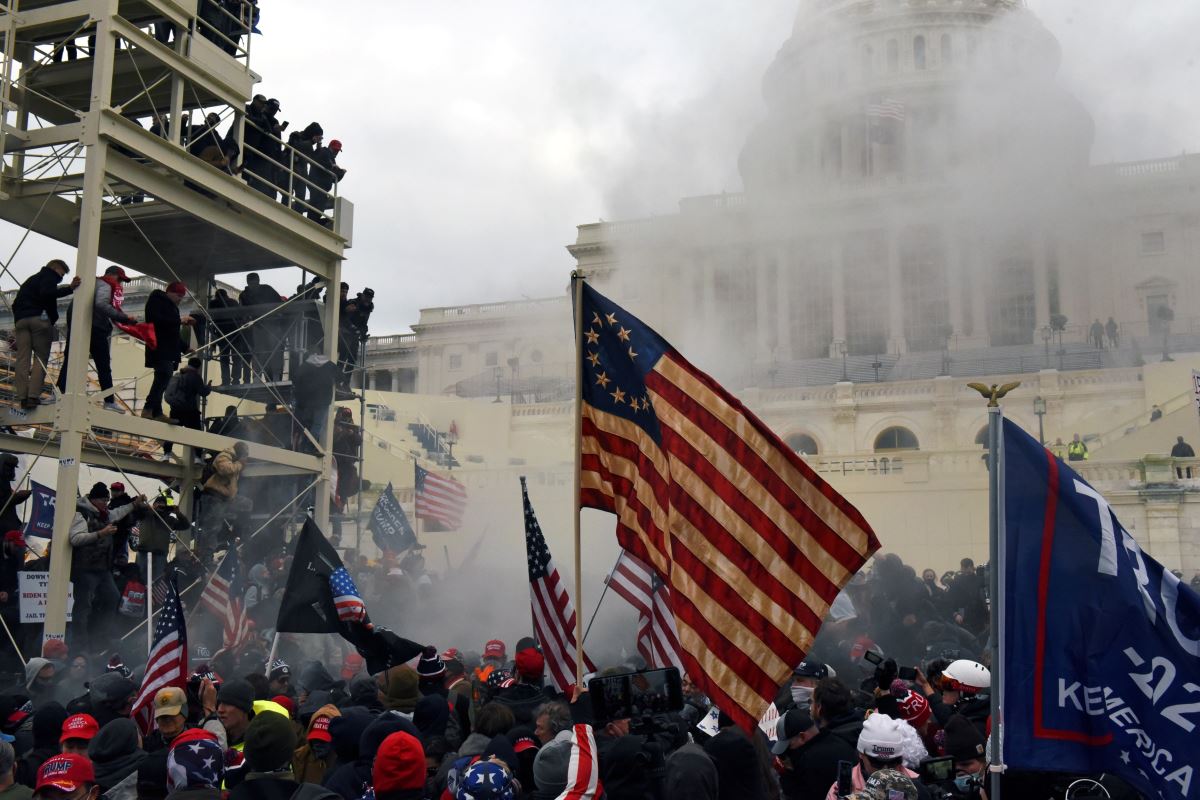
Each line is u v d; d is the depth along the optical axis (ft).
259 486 63.52
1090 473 117.39
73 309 49.03
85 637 49.19
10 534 49.88
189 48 55.52
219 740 25.40
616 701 21.98
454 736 28.68
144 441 65.62
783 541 24.50
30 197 56.18
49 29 53.98
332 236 63.41
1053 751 19.57
